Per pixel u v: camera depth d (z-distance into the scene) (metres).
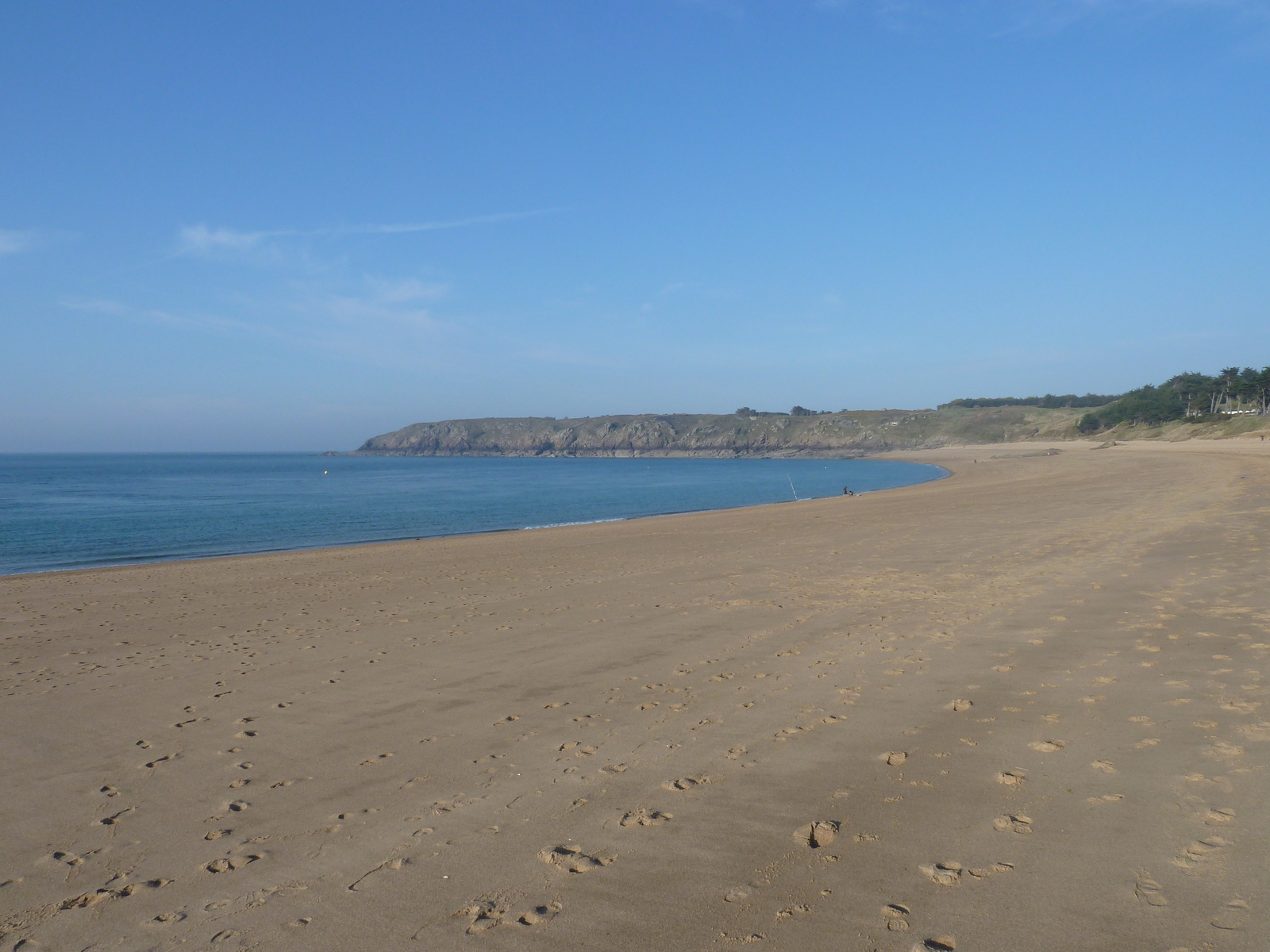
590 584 13.27
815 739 5.29
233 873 3.90
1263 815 3.70
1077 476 41.62
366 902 3.54
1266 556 10.95
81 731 6.47
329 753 5.64
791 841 3.84
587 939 3.12
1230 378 110.38
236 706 6.99
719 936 3.07
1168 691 5.69
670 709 6.18
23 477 98.81
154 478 96.75
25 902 3.73
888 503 31.66
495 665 7.98
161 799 4.95
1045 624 8.20
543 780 4.88
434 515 41.19
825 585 11.72
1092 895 3.16
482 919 3.33
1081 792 4.14
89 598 14.48
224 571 18.02
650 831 4.07
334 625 10.77
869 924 3.08
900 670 6.85
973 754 4.80
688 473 108.69
